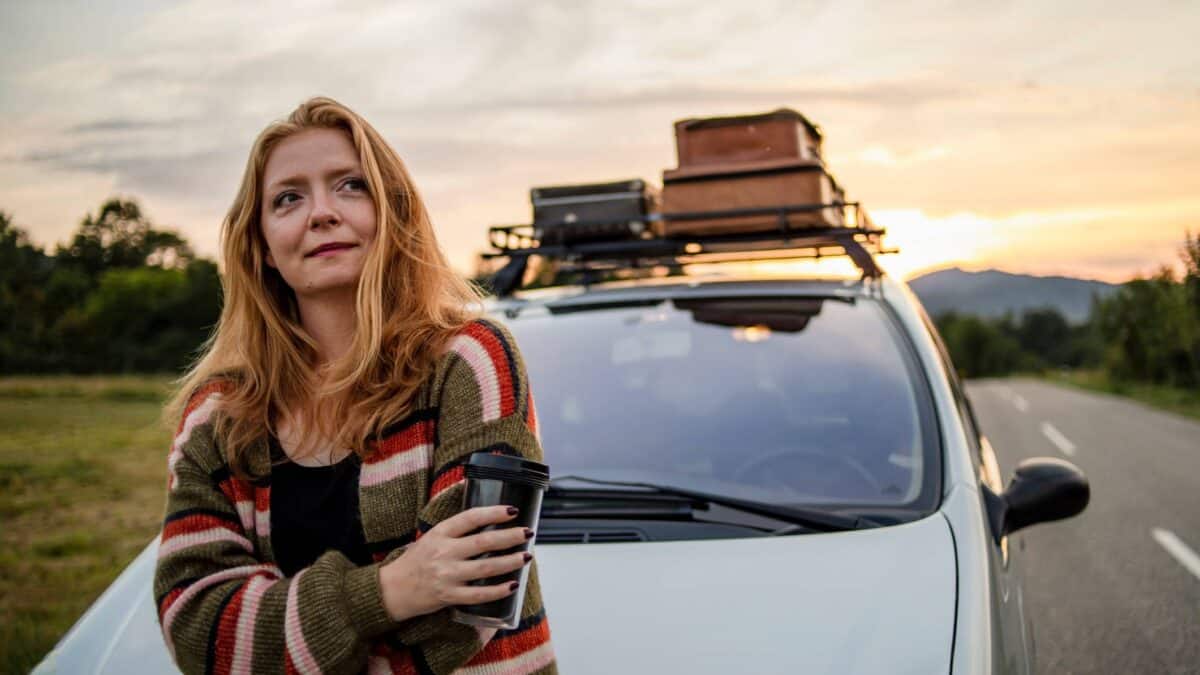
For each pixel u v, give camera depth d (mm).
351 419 1467
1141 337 28844
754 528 2420
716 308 3361
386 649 1381
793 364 3035
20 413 24359
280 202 1581
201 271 64875
